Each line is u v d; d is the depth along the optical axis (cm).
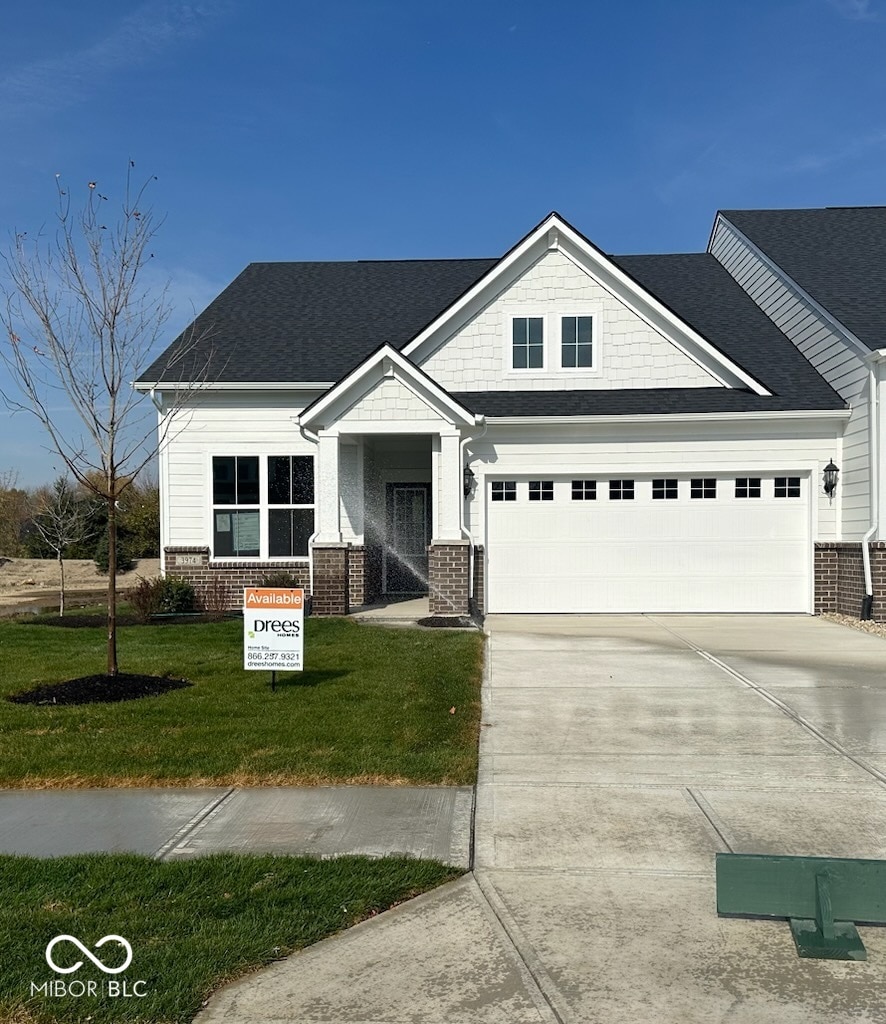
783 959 391
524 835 532
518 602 1602
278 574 1612
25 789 616
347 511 1664
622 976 376
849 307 1591
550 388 1691
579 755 699
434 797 600
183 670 995
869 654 1152
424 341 1692
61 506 2522
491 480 1602
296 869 471
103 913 423
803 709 846
